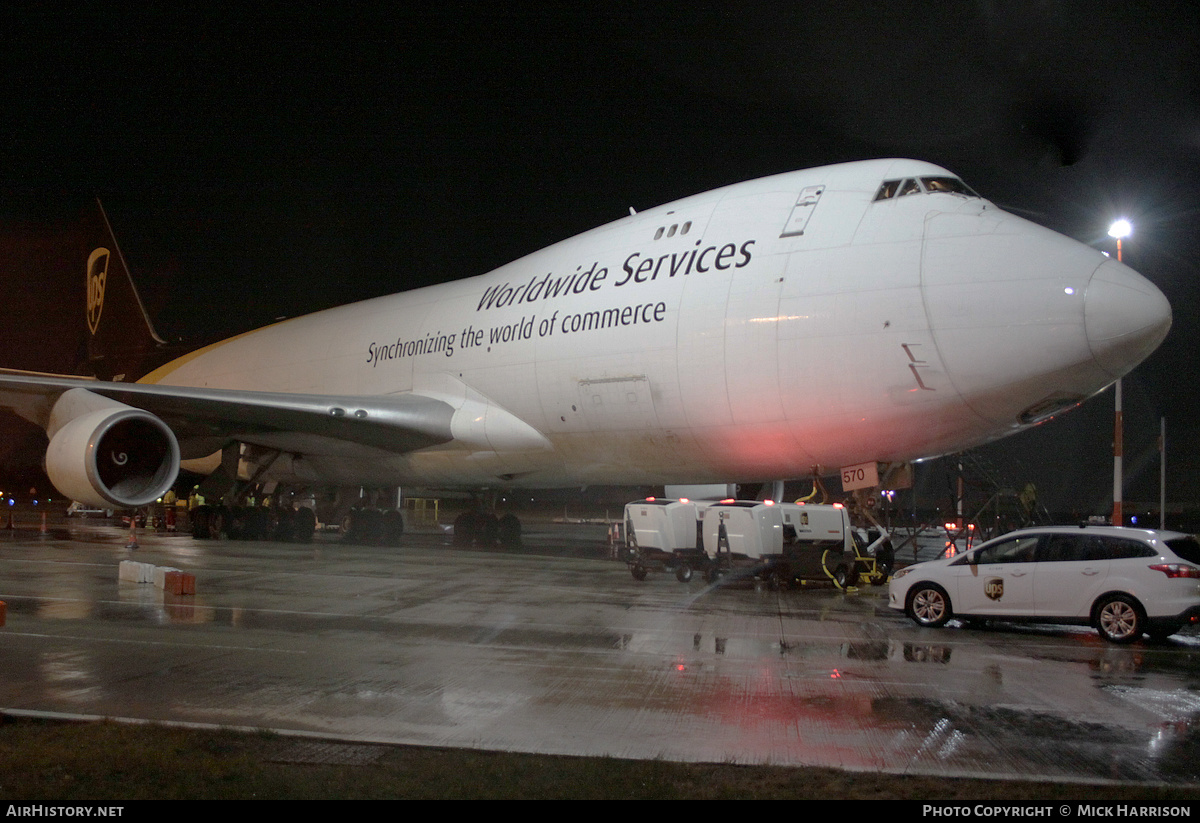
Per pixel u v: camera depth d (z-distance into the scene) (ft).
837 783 16.58
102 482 51.19
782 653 29.07
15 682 23.53
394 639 30.53
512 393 57.21
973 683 25.13
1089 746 19.30
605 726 20.36
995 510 65.21
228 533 76.89
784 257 45.29
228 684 23.68
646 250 51.67
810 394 43.75
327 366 75.77
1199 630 35.83
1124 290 38.14
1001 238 40.86
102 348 117.60
